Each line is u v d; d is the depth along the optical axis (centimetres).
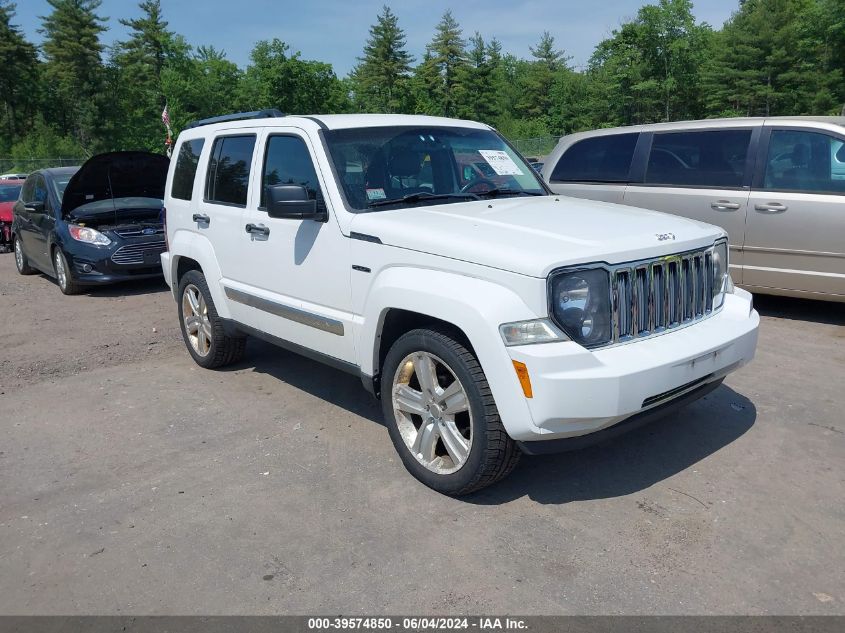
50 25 7631
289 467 437
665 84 6162
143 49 8256
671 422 479
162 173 1048
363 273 423
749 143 725
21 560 351
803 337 660
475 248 360
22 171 4994
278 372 618
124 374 635
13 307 947
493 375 345
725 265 436
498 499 390
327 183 450
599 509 376
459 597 309
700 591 306
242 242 532
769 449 436
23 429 516
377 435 480
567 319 341
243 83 7706
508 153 545
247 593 318
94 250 979
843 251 666
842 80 5428
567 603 302
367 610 303
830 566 321
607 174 828
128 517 387
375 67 9275
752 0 5800
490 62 9075
